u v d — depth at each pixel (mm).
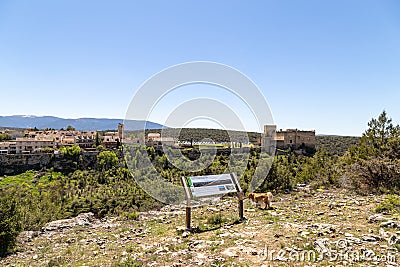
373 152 15242
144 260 6191
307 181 17250
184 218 10617
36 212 13727
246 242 6660
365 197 11586
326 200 11500
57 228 11602
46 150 61688
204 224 9109
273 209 10602
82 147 63188
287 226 7742
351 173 14305
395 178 13141
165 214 12164
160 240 7809
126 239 8633
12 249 9062
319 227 7387
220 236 7426
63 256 7492
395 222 7168
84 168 48844
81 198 26969
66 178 44156
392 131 15695
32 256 8141
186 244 7062
